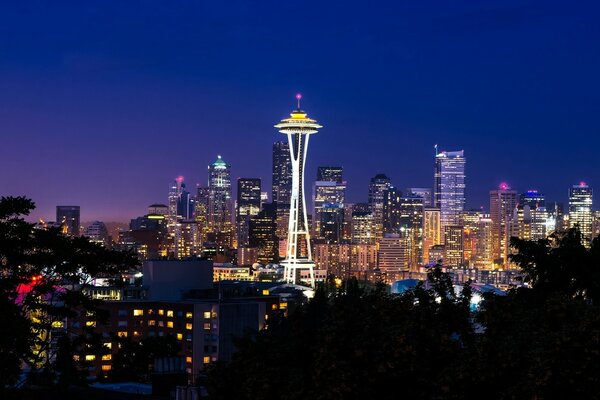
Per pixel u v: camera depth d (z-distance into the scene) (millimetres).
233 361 42688
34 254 70625
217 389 42375
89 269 74938
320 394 36938
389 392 38125
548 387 33844
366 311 41438
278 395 39156
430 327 39656
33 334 68625
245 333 44281
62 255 72000
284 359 41281
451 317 41750
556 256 68188
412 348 37500
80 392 66562
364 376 37719
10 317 65312
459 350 38781
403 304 41344
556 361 33781
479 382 35906
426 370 37656
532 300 51438
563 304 37750
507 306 39594
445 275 44281
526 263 70000
